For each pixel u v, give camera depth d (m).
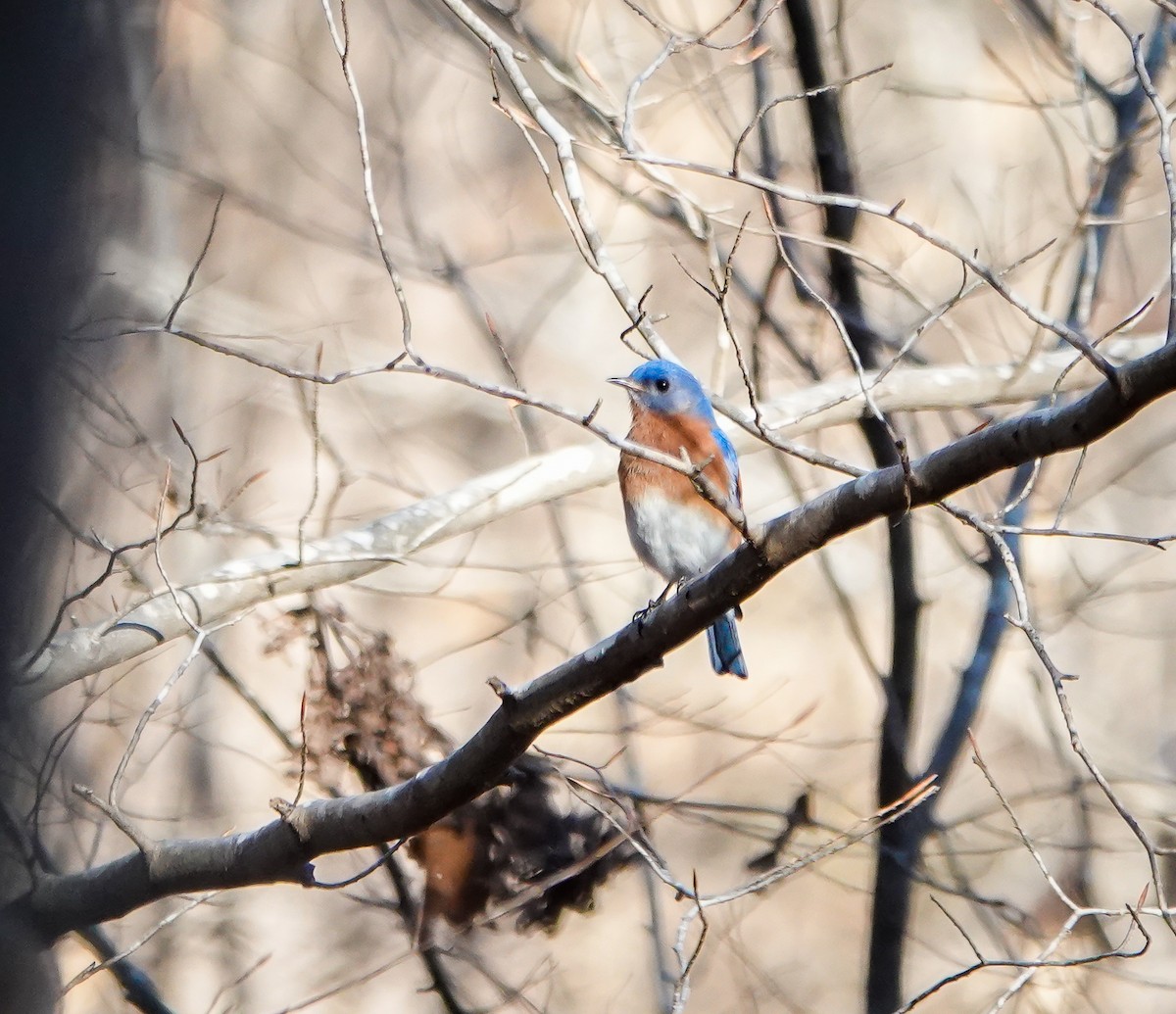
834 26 12.77
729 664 9.91
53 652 8.77
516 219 19.30
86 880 7.41
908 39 18.66
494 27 12.91
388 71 18.02
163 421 13.77
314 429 9.35
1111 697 20.33
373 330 20.34
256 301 18.67
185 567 13.88
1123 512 20.72
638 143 10.38
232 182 16.06
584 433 19.52
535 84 14.10
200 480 13.12
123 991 9.43
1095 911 7.15
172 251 15.35
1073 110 16.09
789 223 13.20
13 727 6.74
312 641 9.76
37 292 4.93
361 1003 13.96
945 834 12.57
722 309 7.26
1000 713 18.38
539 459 11.24
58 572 8.46
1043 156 17.67
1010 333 16.34
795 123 14.50
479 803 9.20
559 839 9.26
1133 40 6.88
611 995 14.41
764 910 20.05
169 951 12.92
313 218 16.95
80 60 4.96
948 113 18.30
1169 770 19.11
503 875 9.20
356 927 14.36
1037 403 12.65
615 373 20.06
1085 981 12.38
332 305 19.42
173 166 14.59
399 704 9.45
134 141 8.72
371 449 18.14
